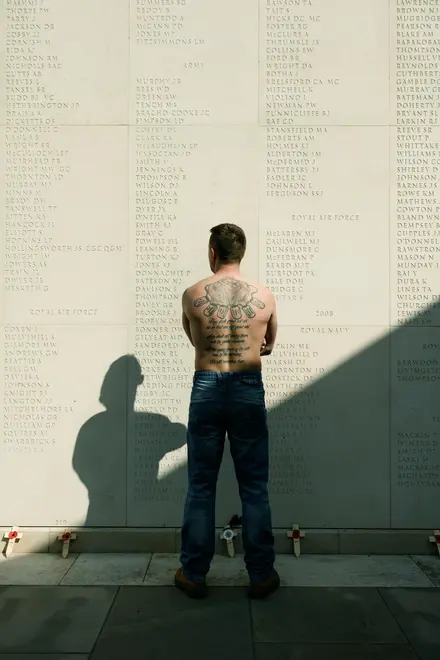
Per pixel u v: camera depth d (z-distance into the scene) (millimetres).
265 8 3604
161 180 3615
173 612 2736
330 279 3604
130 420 3615
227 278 2986
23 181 3641
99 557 3453
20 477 3602
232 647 2424
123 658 2342
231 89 3607
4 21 3631
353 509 3596
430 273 3598
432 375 3617
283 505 3602
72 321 3625
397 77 3600
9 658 2330
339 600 2867
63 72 3627
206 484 2922
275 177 3605
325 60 3600
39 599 2875
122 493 3598
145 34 3619
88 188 3623
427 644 2445
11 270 3619
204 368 2916
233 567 3297
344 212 3600
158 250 3617
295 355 3627
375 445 3604
